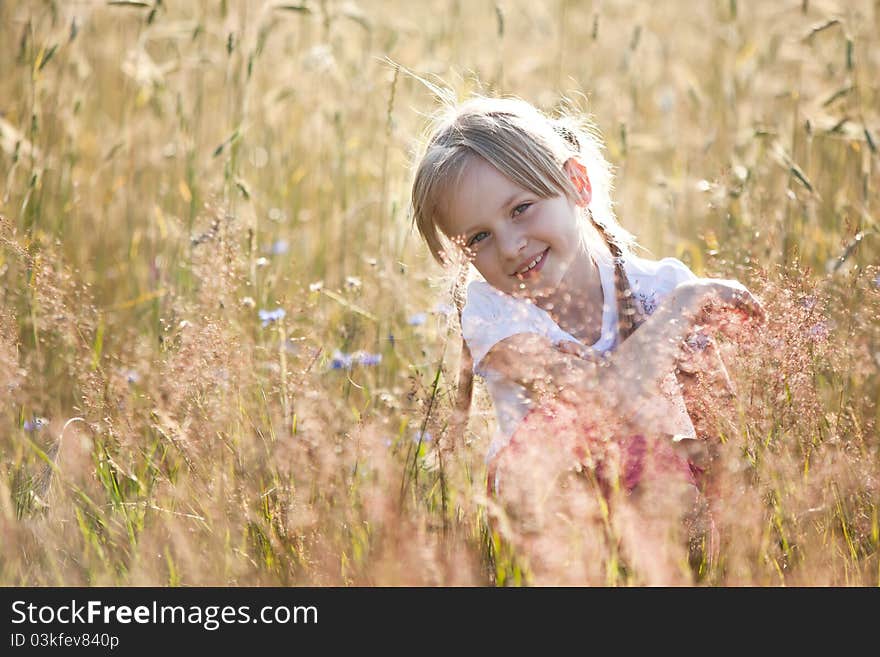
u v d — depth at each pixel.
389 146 5.42
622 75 6.64
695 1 8.02
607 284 3.49
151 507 3.16
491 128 3.31
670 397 3.28
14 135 4.80
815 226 4.69
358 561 2.97
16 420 3.67
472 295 3.43
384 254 4.88
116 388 3.58
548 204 3.29
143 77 5.48
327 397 3.48
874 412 3.61
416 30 6.81
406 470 3.24
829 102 4.86
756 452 3.12
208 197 5.09
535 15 7.74
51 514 3.26
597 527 2.92
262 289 4.40
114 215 5.60
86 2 5.44
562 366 3.14
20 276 4.34
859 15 5.62
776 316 3.28
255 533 3.09
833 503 3.12
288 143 6.23
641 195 6.14
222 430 3.29
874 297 3.62
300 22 6.64
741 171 4.75
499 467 3.12
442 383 3.43
